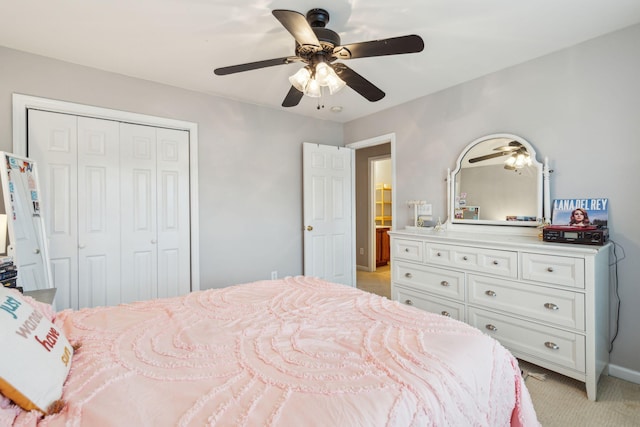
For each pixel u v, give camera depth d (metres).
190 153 3.03
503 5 1.77
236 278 3.33
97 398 0.81
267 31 2.03
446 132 2.99
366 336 1.17
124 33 2.05
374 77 2.74
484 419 0.94
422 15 1.86
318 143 3.96
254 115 3.43
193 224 3.04
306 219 3.70
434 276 2.59
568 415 1.69
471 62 2.47
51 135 2.41
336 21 1.92
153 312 1.48
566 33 2.07
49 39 2.13
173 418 0.73
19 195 2.05
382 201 6.47
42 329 0.94
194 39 2.13
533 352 2.02
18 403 0.75
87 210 2.55
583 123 2.19
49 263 2.27
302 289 1.83
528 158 2.44
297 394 0.81
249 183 3.41
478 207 2.73
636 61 1.97
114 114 2.63
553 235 2.06
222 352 1.06
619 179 2.04
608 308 2.06
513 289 2.11
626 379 2.03
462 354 1.04
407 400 0.80
